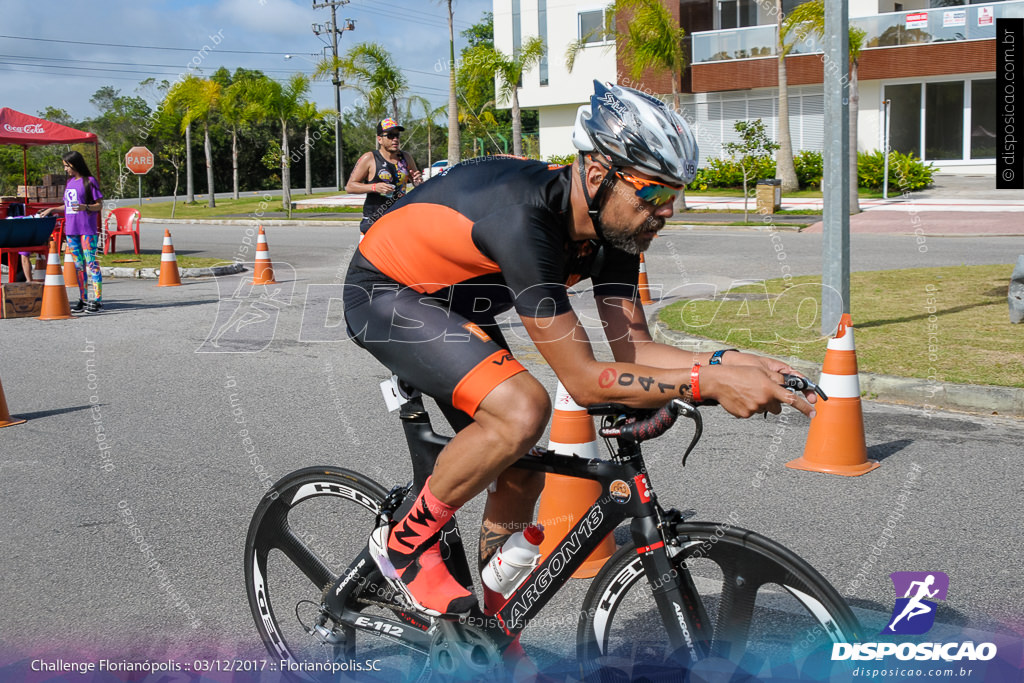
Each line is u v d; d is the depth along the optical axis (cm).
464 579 240
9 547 362
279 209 3086
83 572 337
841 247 693
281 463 468
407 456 477
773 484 422
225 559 348
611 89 197
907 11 2712
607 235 206
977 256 1263
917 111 2753
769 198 2092
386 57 2592
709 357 203
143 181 4150
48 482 442
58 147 3644
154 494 423
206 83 3130
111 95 3422
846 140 684
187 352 777
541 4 3181
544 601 218
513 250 199
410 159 808
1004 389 535
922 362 611
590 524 209
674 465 455
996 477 423
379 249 226
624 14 2719
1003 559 331
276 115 2894
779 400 175
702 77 2823
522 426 198
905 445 478
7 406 591
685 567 199
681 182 193
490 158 225
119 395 623
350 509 390
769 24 2819
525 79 3250
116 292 1194
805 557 337
